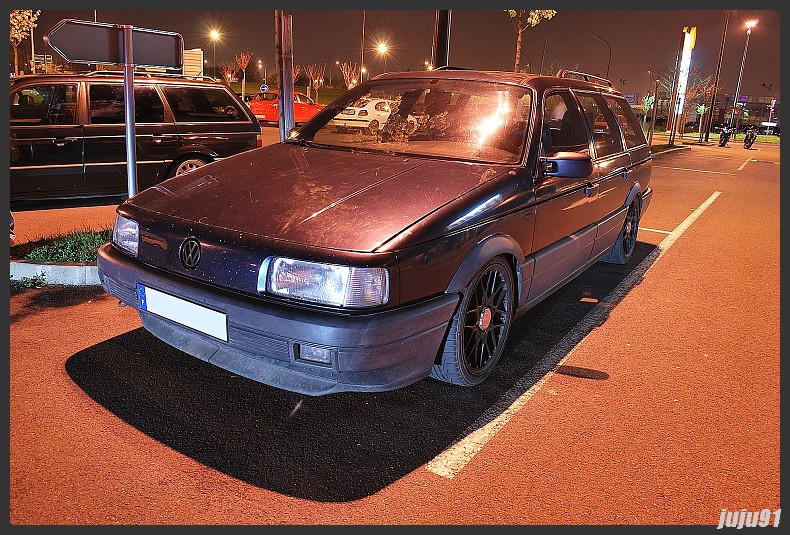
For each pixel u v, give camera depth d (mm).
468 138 3932
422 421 3139
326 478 2664
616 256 6004
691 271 6148
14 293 4465
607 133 5152
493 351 3643
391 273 2738
